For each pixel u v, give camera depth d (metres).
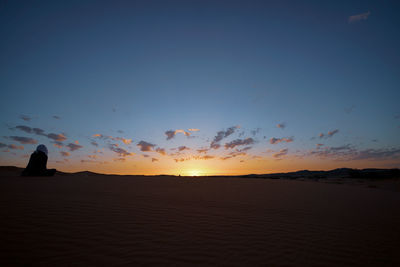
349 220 6.06
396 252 4.14
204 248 3.79
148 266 3.10
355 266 3.55
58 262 3.05
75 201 5.97
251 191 10.07
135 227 4.45
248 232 4.65
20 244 3.46
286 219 5.75
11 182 9.13
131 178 13.80
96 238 3.85
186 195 8.15
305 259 3.67
